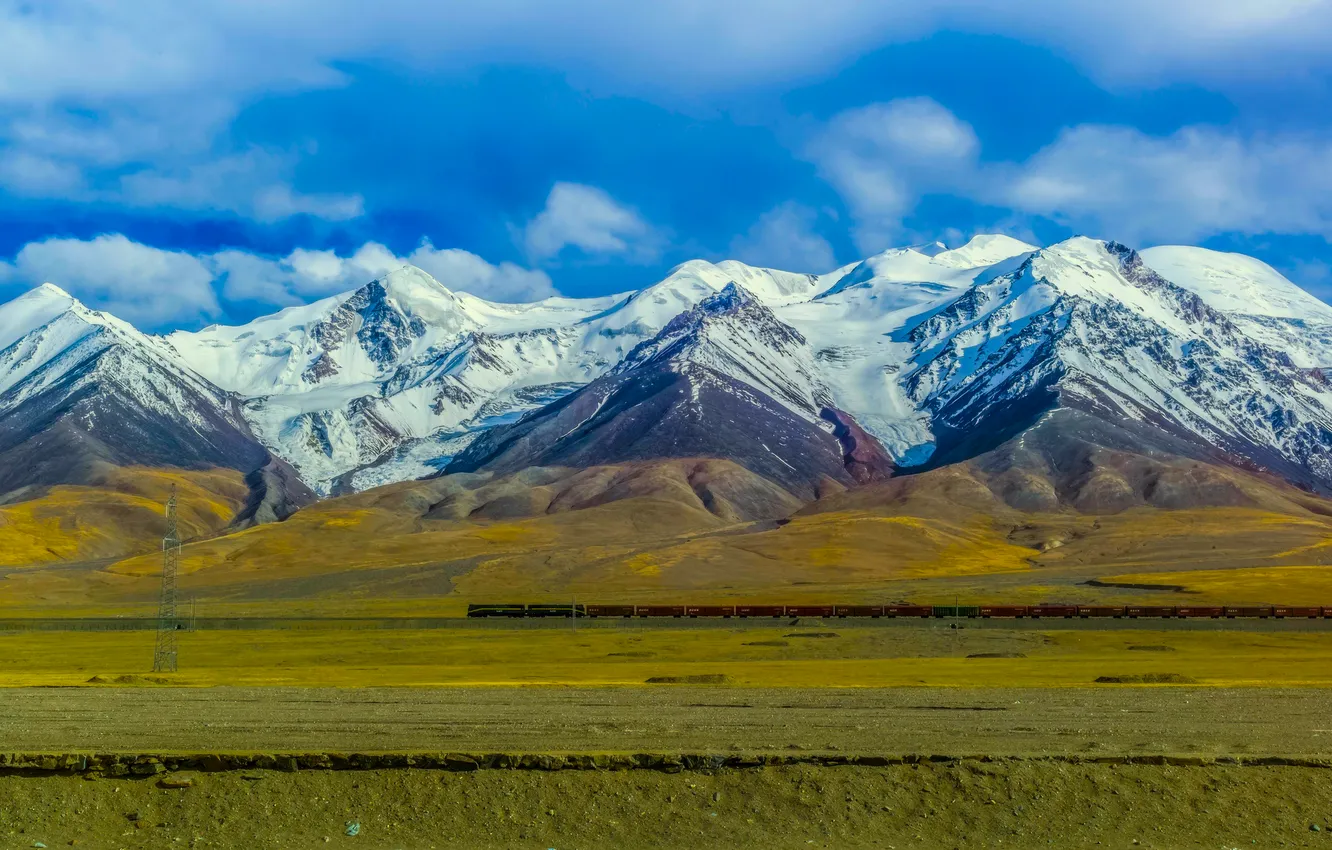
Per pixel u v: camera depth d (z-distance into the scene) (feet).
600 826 202.08
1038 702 312.09
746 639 624.18
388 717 277.64
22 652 576.61
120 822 203.21
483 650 578.25
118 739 243.60
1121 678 384.47
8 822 201.36
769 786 211.00
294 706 300.61
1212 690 343.05
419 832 200.85
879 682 386.93
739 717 279.69
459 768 215.92
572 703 308.81
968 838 200.03
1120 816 205.36
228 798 207.31
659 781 212.43
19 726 263.08
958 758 219.61
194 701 312.91
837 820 203.31
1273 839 199.72
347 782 211.82
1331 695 328.49
